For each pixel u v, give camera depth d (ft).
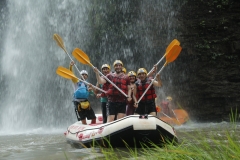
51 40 59.36
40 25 60.13
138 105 22.12
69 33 58.75
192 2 55.36
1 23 62.13
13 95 59.62
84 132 21.35
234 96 50.16
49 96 58.39
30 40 60.34
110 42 56.90
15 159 16.99
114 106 21.42
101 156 16.17
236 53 52.49
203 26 53.67
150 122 18.76
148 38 55.77
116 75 21.72
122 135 18.76
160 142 19.12
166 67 54.80
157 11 56.24
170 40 54.90
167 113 40.86
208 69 52.60
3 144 24.45
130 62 56.49
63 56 58.34
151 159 10.85
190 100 52.95
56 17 59.57
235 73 51.60
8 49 61.31
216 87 50.75
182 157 9.71
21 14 61.36
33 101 58.75
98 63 57.31
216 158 9.02
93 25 57.21
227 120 50.19
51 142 25.00
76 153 17.95
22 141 26.63
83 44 57.82
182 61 53.93
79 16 58.44
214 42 53.16
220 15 54.13
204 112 51.62
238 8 53.83
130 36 56.13
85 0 58.08
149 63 55.77
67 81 57.47
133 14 56.54
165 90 54.49
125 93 21.47
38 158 16.97
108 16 56.90
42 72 59.11
